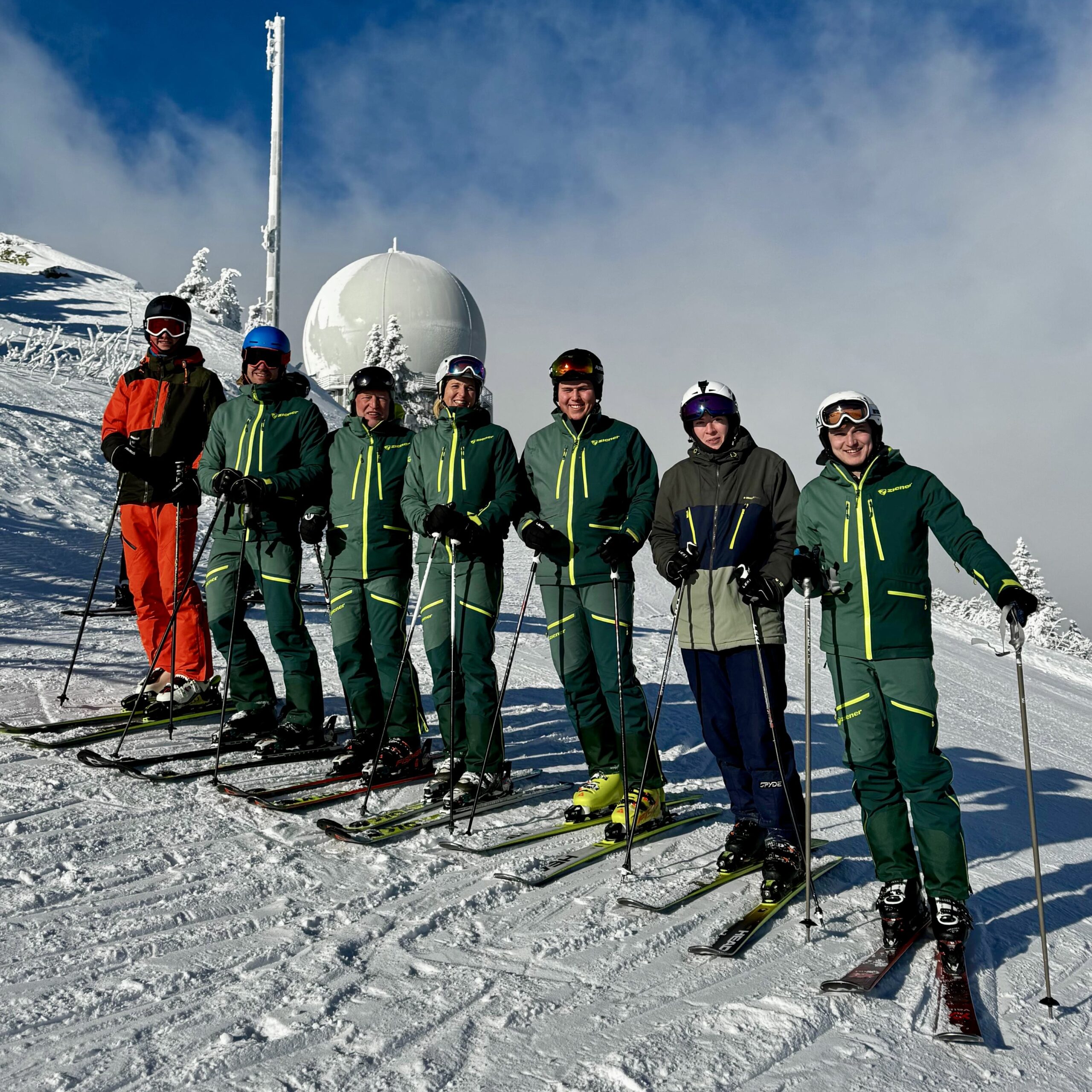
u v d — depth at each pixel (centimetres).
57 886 286
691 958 272
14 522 1126
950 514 301
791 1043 227
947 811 294
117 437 471
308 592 998
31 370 2055
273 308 2862
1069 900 354
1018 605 276
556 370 381
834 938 295
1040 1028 249
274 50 2827
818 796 470
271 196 2848
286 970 246
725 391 347
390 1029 220
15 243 4522
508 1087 200
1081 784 601
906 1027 242
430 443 407
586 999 242
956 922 283
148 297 4031
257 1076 197
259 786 395
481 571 398
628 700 383
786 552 341
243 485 411
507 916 292
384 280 4681
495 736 407
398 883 310
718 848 371
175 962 246
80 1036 209
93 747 432
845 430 306
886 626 302
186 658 482
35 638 651
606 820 390
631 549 369
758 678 338
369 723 431
